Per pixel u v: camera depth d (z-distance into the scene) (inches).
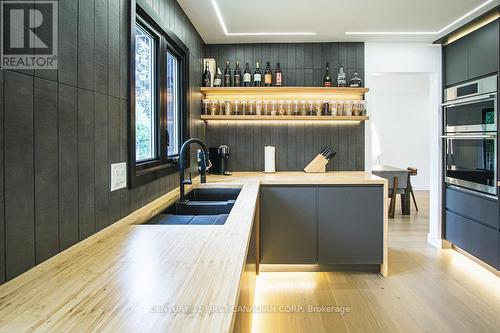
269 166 141.0
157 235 50.8
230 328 24.4
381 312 94.3
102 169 55.2
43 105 39.9
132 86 66.1
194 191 107.9
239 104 139.4
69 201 45.6
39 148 39.3
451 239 143.6
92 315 26.8
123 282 33.4
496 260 114.9
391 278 117.7
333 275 120.8
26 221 37.0
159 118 89.7
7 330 24.8
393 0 103.1
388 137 327.6
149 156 89.8
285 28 126.6
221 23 121.3
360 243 120.6
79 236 48.0
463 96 132.5
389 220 203.9
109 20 57.7
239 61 144.9
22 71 36.4
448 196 145.7
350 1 103.1
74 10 46.6
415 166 327.3
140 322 25.5
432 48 144.9
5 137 33.9
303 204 120.0
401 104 326.6
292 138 145.0
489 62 117.5
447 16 114.5
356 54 143.6
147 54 88.7
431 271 123.6
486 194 120.6
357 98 144.3
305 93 141.3
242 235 50.1
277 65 139.1
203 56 142.4
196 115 129.9
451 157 142.6
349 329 86.0
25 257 36.9
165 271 36.1
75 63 46.9
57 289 32.1
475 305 97.7
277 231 120.6
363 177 125.2
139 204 72.0
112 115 58.9
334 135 144.6
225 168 136.1
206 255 41.3
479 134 123.0
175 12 100.5
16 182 35.5
